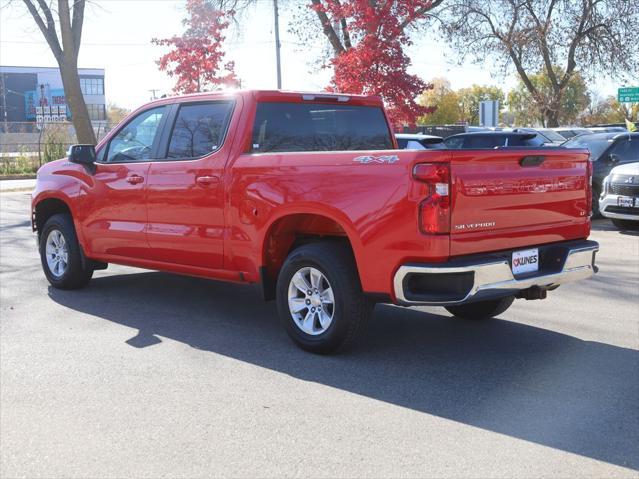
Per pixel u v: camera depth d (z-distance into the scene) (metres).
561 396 4.81
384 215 5.10
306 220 5.90
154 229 6.79
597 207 15.31
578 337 6.24
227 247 6.21
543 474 3.69
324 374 5.25
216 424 4.33
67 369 5.34
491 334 6.34
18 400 4.72
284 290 5.79
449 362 5.54
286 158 5.73
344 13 19.42
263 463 3.82
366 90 19.03
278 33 33.06
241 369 5.36
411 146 14.52
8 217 15.79
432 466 3.78
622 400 4.73
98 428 4.28
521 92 74.19
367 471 3.72
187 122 6.66
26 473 3.72
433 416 4.46
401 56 19.14
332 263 5.45
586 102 68.12
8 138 35.47
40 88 91.31
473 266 4.97
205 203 6.32
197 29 24.22
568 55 35.09
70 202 7.64
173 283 8.45
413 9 19.66
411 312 7.14
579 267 5.79
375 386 5.00
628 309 7.27
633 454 3.93
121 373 5.25
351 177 5.30
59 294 7.84
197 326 6.56
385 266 5.14
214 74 24.38
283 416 4.46
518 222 5.38
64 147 31.97
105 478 3.66
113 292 7.95
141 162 6.95
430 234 4.92
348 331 5.48
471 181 5.03
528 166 5.42
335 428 4.27
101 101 96.62
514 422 4.36
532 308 7.32
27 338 6.14
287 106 6.44
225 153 6.21
